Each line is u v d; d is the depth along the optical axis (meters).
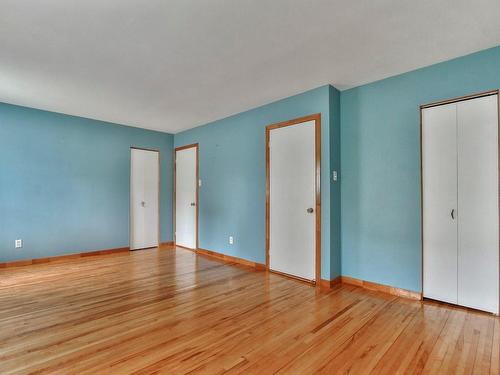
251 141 4.34
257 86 3.41
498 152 2.49
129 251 5.37
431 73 2.86
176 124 5.31
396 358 1.88
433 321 2.41
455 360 1.85
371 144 3.28
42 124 4.43
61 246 4.62
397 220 3.07
